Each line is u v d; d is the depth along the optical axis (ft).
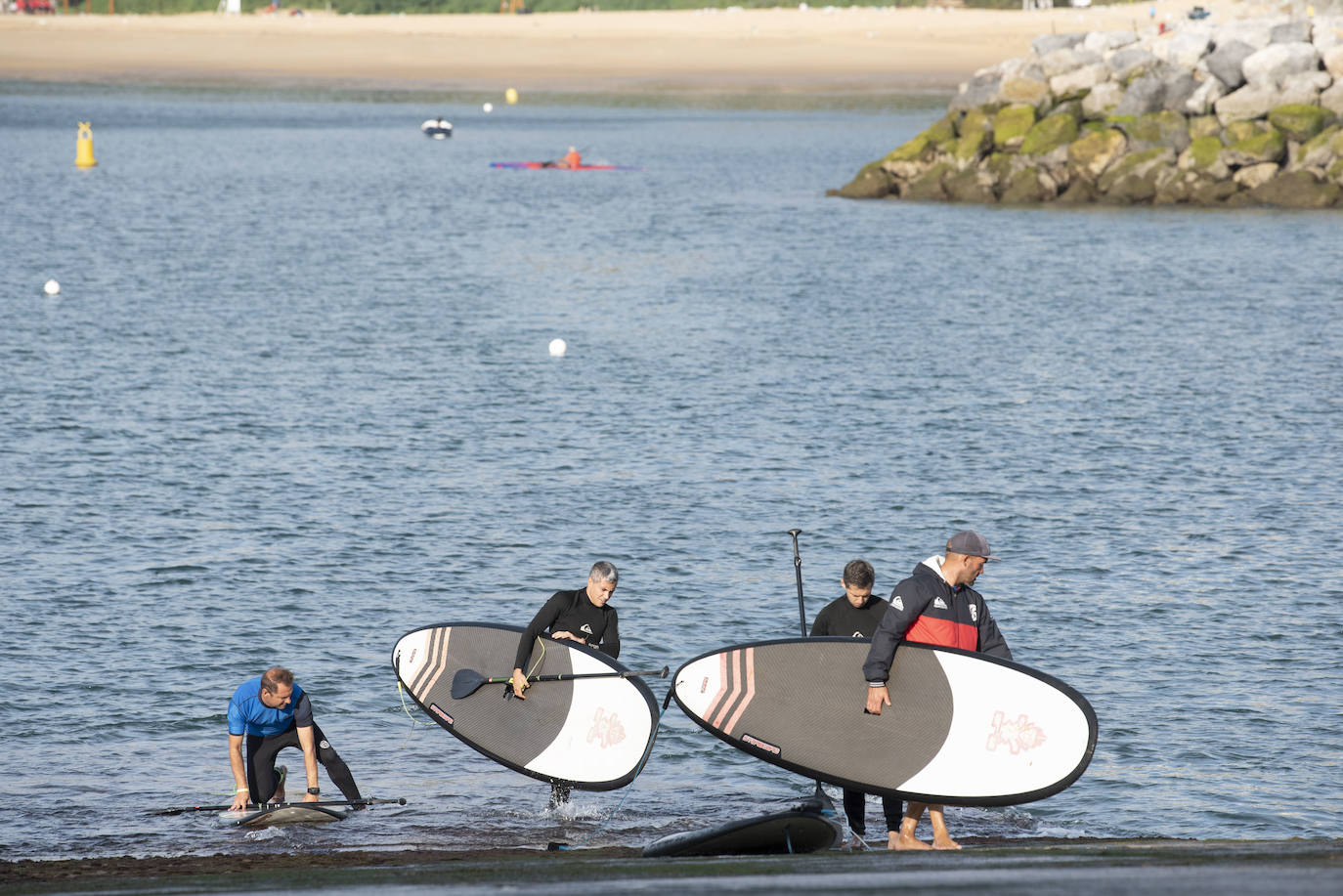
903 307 458.91
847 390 338.95
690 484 259.19
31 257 545.44
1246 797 139.95
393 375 353.10
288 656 177.47
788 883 77.82
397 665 144.77
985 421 307.99
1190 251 583.17
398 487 255.91
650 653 179.52
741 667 124.36
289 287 489.67
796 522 236.84
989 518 238.89
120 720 156.97
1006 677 116.06
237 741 129.80
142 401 320.29
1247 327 420.36
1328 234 630.74
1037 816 136.67
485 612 194.80
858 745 117.80
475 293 483.51
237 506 242.17
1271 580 206.90
